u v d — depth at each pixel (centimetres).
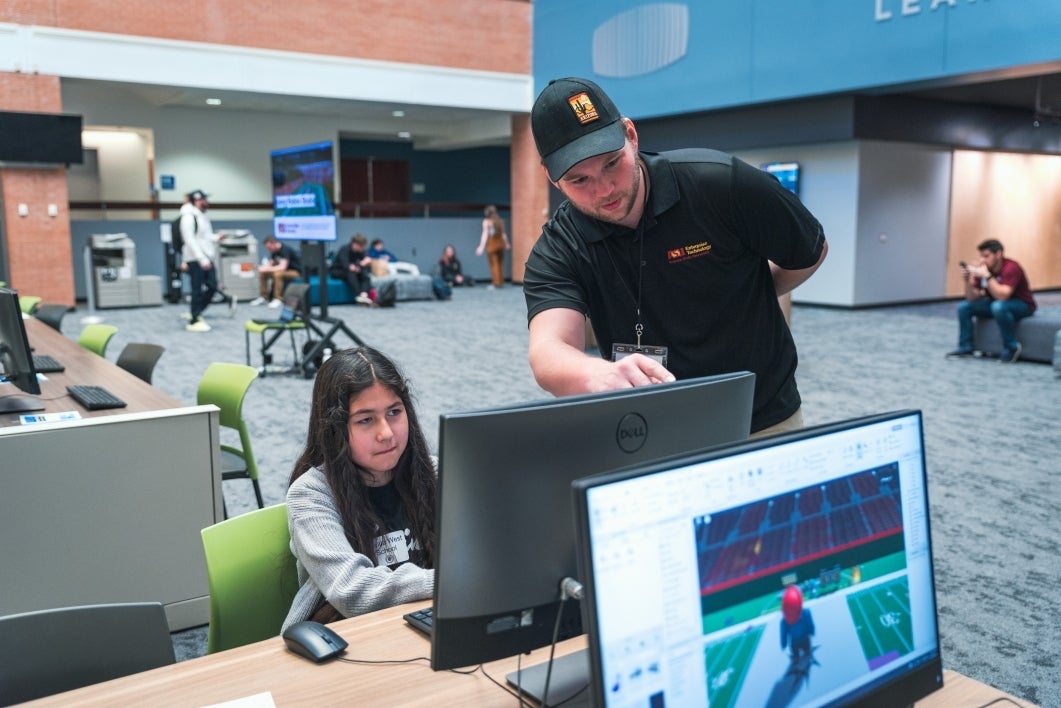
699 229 172
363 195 1830
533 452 112
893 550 109
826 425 105
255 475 347
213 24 1136
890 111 1062
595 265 179
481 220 1545
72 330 956
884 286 1179
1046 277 1433
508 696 127
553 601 119
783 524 98
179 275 1255
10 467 257
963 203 1259
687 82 1141
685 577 90
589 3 1268
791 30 998
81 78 1075
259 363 749
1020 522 359
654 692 87
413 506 180
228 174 1489
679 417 124
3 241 1073
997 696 125
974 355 771
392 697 127
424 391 618
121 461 274
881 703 106
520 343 855
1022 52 779
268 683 132
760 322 184
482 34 1341
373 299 1202
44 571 265
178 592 287
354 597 159
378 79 1264
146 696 128
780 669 97
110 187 1491
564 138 152
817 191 1169
